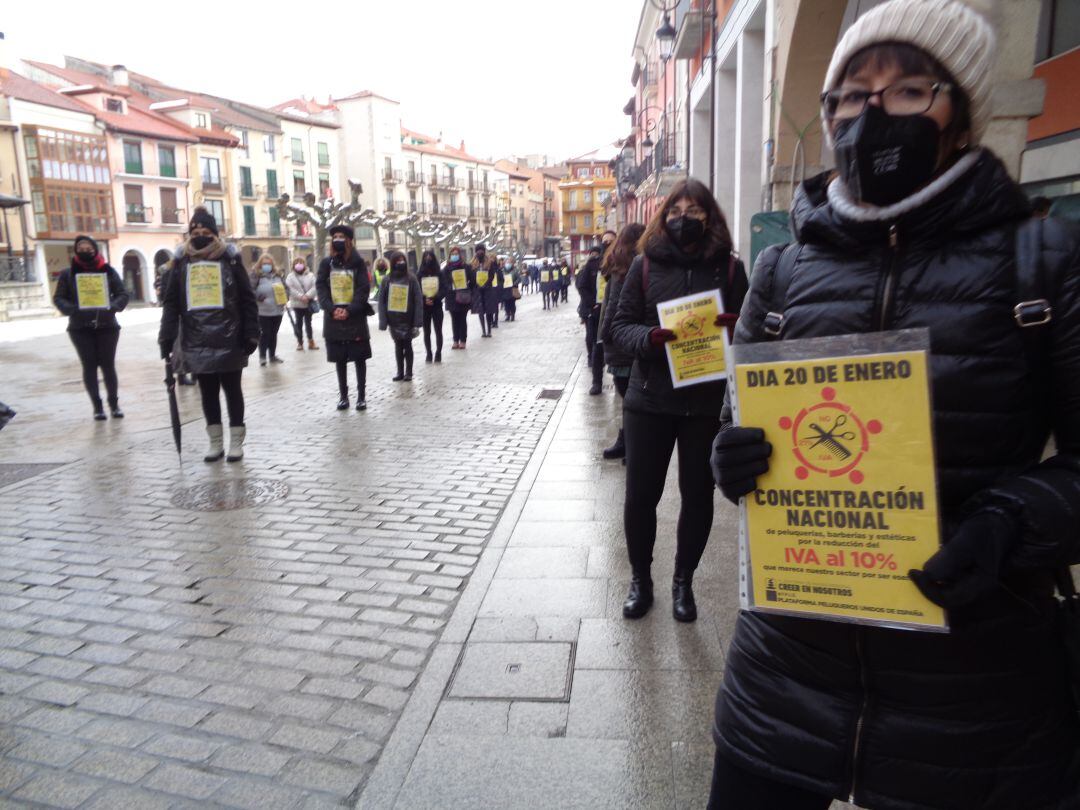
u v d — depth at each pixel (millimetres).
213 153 56188
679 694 2914
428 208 86000
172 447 7184
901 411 1268
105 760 2604
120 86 55906
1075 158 8383
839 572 1338
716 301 3184
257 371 12398
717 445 1431
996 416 1271
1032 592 1307
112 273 8523
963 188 1285
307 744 2682
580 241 105438
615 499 5363
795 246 1530
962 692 1306
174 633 3529
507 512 5164
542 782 2438
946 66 1283
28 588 4051
